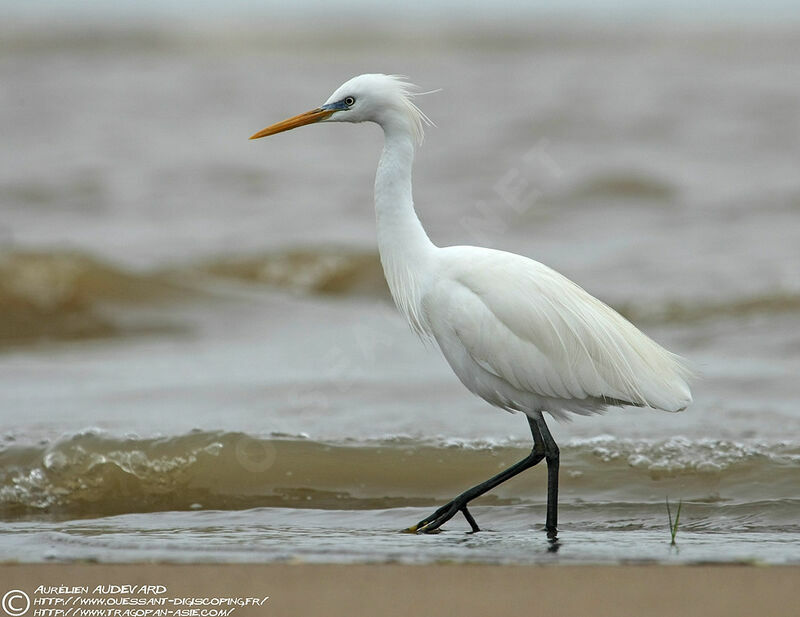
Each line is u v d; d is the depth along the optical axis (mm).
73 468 9383
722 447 9664
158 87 44812
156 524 8312
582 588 6066
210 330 16547
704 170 28672
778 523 8141
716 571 6375
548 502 7926
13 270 17578
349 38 63750
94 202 26625
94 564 6586
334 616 5656
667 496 8906
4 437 10219
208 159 31328
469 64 53719
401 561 6656
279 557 6754
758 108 37656
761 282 18109
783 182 26938
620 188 26469
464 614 5668
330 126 36250
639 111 37344
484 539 7594
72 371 13828
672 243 21641
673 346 14781
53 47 56406
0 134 34812
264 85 45562
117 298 17391
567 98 40781
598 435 10336
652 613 5676
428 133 34281
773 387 12211
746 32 68375
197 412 11469
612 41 64812
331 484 9336
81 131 35469
